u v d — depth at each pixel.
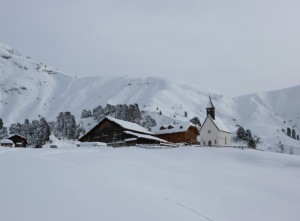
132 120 197.12
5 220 10.02
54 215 11.09
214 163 49.53
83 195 14.28
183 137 102.75
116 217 12.20
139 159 47.25
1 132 161.88
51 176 17.22
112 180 20.41
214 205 23.62
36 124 147.75
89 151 55.12
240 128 170.88
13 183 14.48
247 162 52.00
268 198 28.06
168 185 28.81
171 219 13.77
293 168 48.28
